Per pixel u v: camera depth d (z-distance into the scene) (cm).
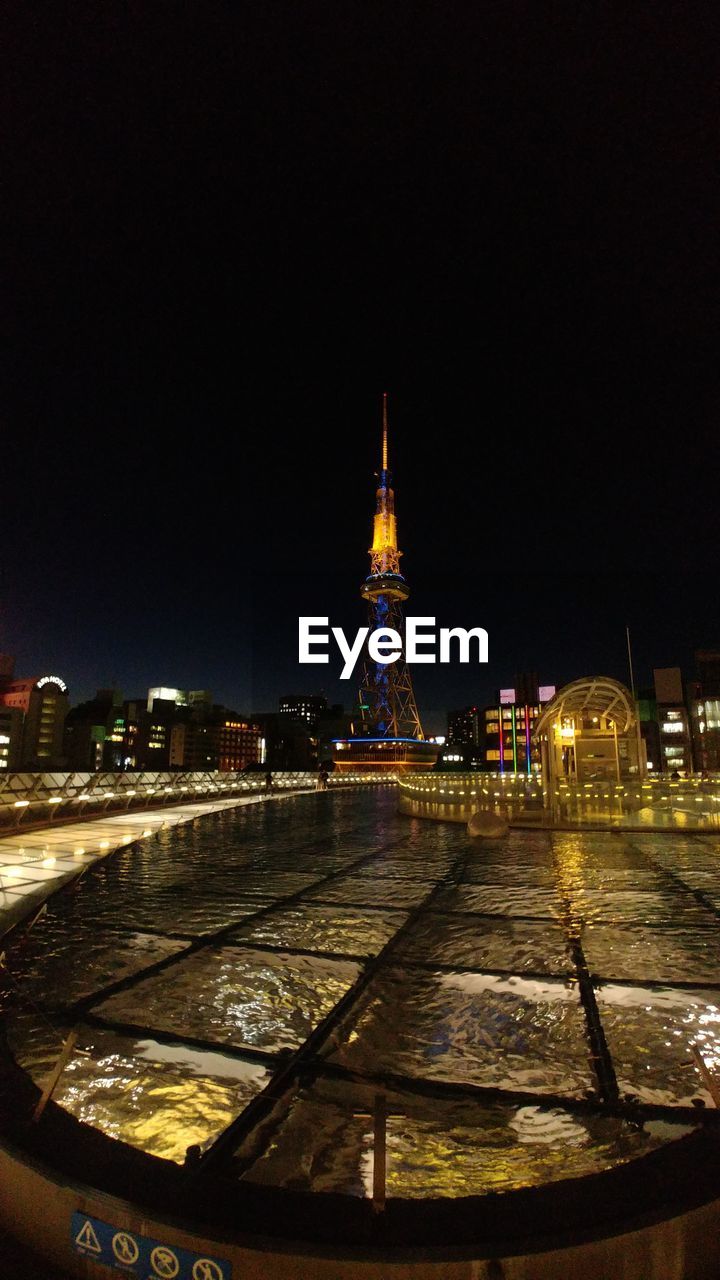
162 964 680
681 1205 262
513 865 1325
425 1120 384
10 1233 291
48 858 1334
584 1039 497
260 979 633
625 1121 382
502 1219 258
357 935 794
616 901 973
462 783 2312
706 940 765
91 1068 446
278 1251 244
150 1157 304
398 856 1466
